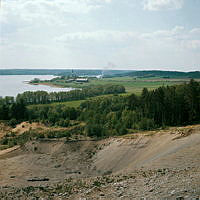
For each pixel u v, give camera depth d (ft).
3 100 505.66
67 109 382.42
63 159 192.24
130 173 102.42
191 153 111.75
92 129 244.22
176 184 66.18
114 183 82.69
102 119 294.05
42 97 540.52
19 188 99.50
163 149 153.79
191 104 279.90
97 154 193.26
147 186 70.79
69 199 72.38
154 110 288.92
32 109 423.23
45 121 368.27
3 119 409.49
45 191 85.40
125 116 282.36
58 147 210.18
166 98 291.38
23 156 201.67
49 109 409.90
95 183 88.89
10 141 271.69
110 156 180.34
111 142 201.05
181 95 293.02
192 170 81.00
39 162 188.44
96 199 67.82
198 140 136.77
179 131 173.58
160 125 280.92
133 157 168.55
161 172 89.10
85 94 580.71
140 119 279.08
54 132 255.50
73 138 232.94
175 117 282.77
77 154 198.08
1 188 110.01
